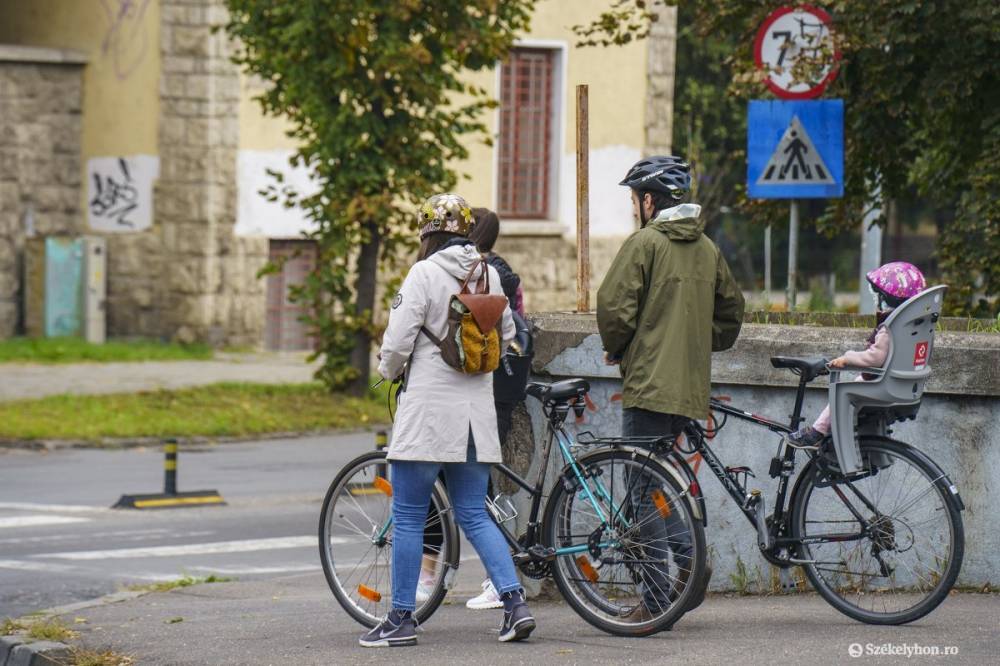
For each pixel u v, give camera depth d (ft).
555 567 72.54
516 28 199.41
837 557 73.05
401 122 197.47
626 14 142.00
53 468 157.17
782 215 150.82
